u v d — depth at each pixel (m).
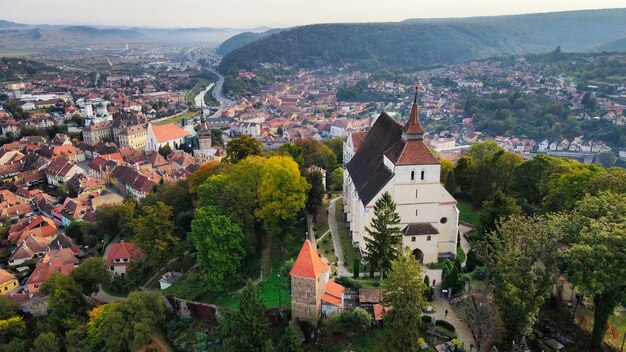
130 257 136.88
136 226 128.88
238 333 81.94
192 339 97.62
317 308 86.12
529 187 131.62
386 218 95.38
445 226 106.81
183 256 130.12
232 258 105.44
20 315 119.19
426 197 104.75
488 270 82.94
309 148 185.50
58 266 140.75
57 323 111.12
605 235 68.81
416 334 72.19
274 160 124.06
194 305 103.00
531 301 73.69
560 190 116.44
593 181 107.69
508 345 76.44
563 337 78.19
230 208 113.06
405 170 102.44
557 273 74.56
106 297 124.81
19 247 160.62
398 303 71.69
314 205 129.75
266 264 114.44
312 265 85.25
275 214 116.50
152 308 100.75
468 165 153.25
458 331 81.00
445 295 91.12
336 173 159.25
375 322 83.56
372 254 97.31
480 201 137.12
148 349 98.25
